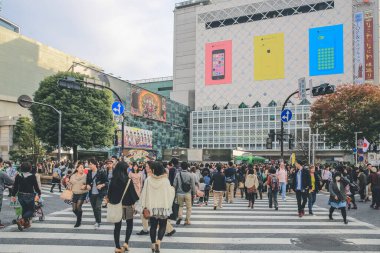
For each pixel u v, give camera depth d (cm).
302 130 7669
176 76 9875
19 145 3766
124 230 788
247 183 1278
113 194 576
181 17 10006
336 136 3572
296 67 8081
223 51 8950
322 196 1850
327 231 812
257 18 8675
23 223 766
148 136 5603
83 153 4678
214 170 1814
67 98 2917
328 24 7806
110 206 571
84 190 806
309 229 835
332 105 3541
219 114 8694
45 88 3003
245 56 8681
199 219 977
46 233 742
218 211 1163
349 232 803
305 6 8106
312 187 1115
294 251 614
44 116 2911
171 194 588
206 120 8838
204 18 9281
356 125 3406
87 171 896
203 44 9225
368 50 7369
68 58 6238
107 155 4944
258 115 8231
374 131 3359
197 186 1211
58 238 694
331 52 7719
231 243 671
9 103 5100
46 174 2641
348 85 3659
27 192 768
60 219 929
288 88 8125
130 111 6125
